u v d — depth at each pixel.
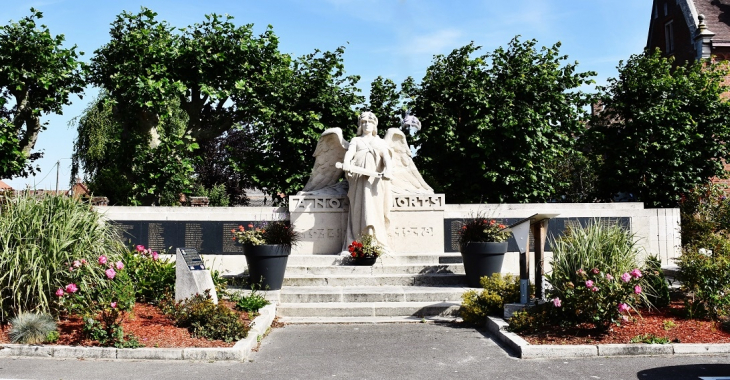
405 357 7.79
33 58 15.13
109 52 16.50
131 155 16.42
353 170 13.38
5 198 9.13
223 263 14.27
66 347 7.46
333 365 7.36
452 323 10.24
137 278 9.94
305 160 17.41
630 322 8.71
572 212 14.62
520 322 8.65
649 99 17.86
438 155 17.47
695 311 9.12
